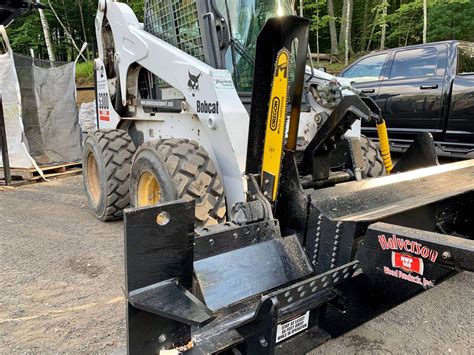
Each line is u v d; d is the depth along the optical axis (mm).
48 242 3568
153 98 3533
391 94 6262
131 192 3080
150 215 1220
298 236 1933
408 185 2176
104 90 4320
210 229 1857
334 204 1876
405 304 2543
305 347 1670
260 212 1946
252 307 1612
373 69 6582
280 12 3115
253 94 1973
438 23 19156
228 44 2734
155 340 1274
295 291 1479
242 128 2455
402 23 20344
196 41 2869
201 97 2613
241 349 1450
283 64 1863
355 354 2059
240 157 2434
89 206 4504
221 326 1467
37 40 26703
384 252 1524
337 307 1747
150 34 3359
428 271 1375
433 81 5770
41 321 2346
